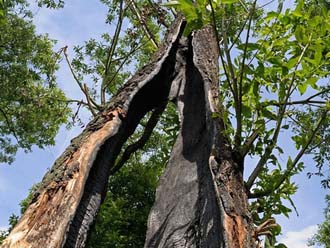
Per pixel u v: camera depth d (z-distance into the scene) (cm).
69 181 263
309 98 332
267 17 315
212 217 270
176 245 287
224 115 299
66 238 240
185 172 325
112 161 319
